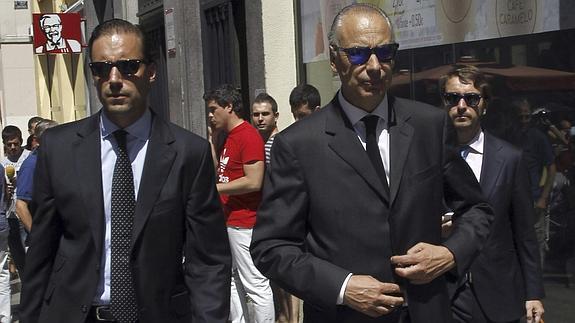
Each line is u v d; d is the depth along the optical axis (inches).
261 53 352.8
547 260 228.1
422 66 276.2
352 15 120.6
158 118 138.6
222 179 257.6
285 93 354.0
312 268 117.6
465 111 168.1
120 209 132.5
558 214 224.2
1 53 910.4
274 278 121.2
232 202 256.4
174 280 135.3
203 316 133.1
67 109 805.9
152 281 131.7
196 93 414.9
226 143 258.5
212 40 411.8
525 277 169.5
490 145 169.0
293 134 122.6
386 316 119.5
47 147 135.6
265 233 122.5
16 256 365.1
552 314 227.8
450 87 169.6
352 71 119.5
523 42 234.1
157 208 132.5
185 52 413.4
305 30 340.8
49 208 135.2
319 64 330.3
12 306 384.8
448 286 126.6
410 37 281.9
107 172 134.6
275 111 288.0
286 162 121.9
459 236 121.7
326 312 117.9
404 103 125.7
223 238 139.6
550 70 225.0
